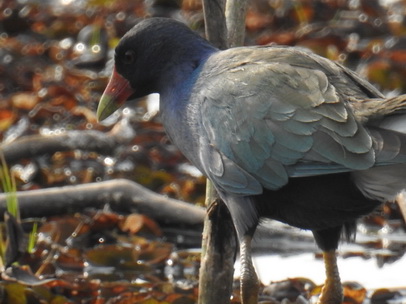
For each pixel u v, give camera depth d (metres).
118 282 10.95
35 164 14.02
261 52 9.37
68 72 16.95
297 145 8.75
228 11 10.05
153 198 12.90
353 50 17.22
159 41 9.86
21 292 10.33
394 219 13.20
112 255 11.67
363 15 18.27
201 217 12.81
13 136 14.94
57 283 10.57
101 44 18.36
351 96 8.91
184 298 10.45
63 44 18.55
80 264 11.62
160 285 10.82
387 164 8.48
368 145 8.52
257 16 18.72
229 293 9.62
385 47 17.08
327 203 9.03
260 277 11.66
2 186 13.60
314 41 17.39
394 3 18.94
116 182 12.94
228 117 9.06
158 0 19.23
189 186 13.75
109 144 14.52
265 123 8.88
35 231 11.94
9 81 17.33
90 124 15.29
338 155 8.59
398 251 12.32
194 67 9.69
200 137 9.29
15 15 19.45
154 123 15.40
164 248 11.86
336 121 8.66
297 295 10.82
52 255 11.66
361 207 9.09
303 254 12.30
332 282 9.70
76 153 14.38
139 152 14.47
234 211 9.20
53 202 12.75
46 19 19.52
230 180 9.09
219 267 9.57
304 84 8.91
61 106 16.06
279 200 9.13
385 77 16.34
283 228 12.77
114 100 10.16
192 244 12.64
